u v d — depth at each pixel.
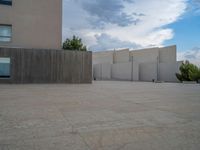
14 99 9.18
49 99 9.29
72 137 4.21
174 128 4.94
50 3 20.42
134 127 4.98
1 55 17.80
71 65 20.06
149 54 40.38
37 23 20.00
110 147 3.71
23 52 18.47
